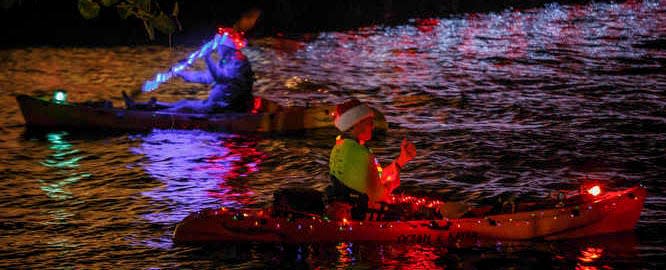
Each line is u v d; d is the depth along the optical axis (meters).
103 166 17.00
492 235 11.73
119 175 16.28
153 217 13.53
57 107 20.27
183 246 11.82
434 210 11.95
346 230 11.57
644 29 44.12
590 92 25.88
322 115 20.44
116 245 12.10
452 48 37.69
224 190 15.23
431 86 27.66
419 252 11.41
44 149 18.47
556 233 11.84
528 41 39.91
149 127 20.12
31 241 12.34
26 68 32.38
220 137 19.56
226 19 45.12
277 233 11.63
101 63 33.72
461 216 11.81
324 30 44.34
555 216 11.80
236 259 11.27
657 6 56.41
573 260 11.26
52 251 11.91
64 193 15.00
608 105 23.56
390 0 51.72
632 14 51.78
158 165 17.05
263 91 27.33
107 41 39.44
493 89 26.84
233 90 20.38
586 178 15.87
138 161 17.39
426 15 51.00
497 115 22.47
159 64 33.59
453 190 15.15
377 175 11.72
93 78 30.25
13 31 41.25
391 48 37.84
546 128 20.52
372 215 11.70
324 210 11.79
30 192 15.07
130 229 12.88
